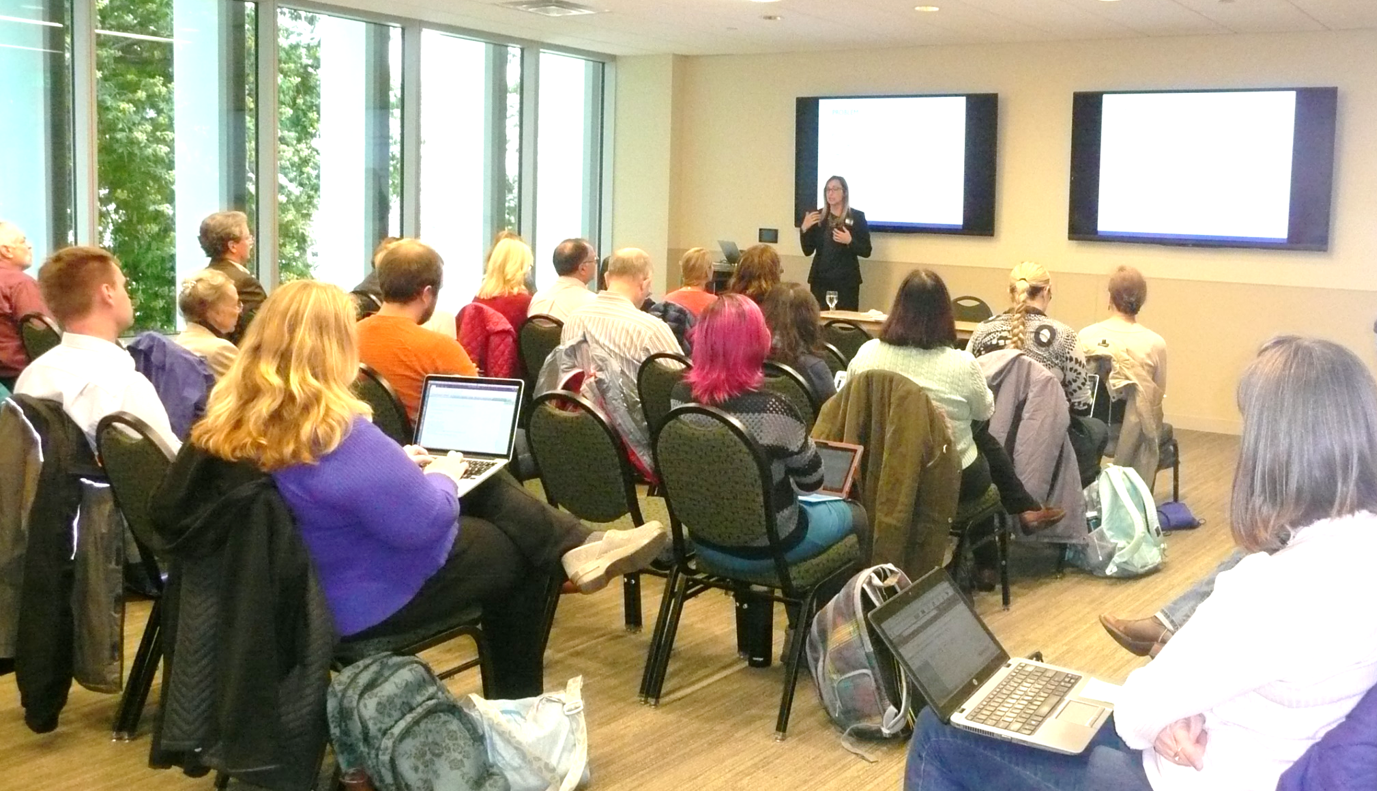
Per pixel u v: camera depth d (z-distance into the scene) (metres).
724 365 3.15
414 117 8.88
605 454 3.46
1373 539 1.55
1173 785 1.71
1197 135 8.13
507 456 3.00
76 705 3.31
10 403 2.95
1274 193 7.92
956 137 8.99
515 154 9.80
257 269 8.06
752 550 3.17
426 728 2.47
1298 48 7.79
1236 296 8.18
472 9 8.04
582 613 4.16
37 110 6.77
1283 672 1.56
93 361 3.05
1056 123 8.68
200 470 2.37
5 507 2.96
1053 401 4.46
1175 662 1.62
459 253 9.49
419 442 3.09
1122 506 4.79
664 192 10.32
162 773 2.93
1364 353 7.79
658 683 3.38
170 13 7.29
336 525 2.45
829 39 8.88
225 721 2.35
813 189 9.68
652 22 8.34
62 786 2.85
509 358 4.91
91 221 6.94
